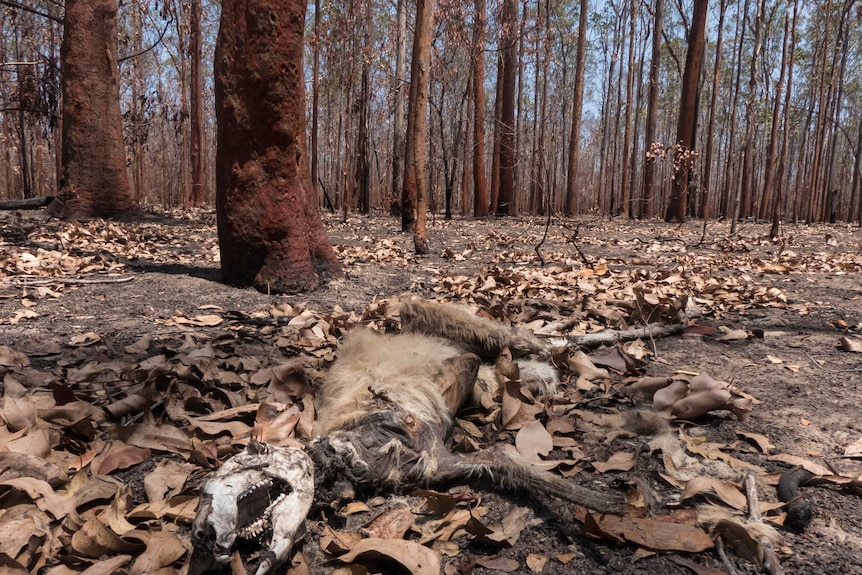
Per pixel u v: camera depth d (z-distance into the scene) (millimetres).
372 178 19156
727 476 971
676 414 1196
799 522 829
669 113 16594
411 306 1444
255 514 725
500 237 5172
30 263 2744
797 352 1700
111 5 4859
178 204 13656
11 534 745
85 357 1517
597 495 812
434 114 12516
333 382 1164
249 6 2211
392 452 940
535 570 753
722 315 2203
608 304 2150
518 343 1428
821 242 5508
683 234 6168
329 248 2746
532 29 9414
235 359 1477
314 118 7785
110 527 771
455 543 818
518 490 931
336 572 748
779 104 4988
